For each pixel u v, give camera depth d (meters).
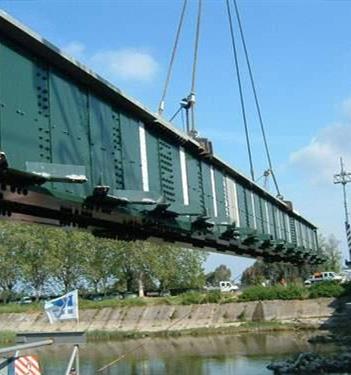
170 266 104.69
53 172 16.06
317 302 74.12
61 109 18.25
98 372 43.97
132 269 104.56
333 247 120.19
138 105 22.39
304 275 81.81
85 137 19.41
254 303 76.88
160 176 24.34
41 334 20.39
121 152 21.50
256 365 41.97
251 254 42.41
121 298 91.62
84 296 106.12
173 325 78.06
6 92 15.90
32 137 16.77
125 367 45.88
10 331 80.25
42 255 106.38
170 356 51.34
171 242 29.47
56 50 17.50
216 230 30.81
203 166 29.58
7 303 101.19
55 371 44.41
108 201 19.56
